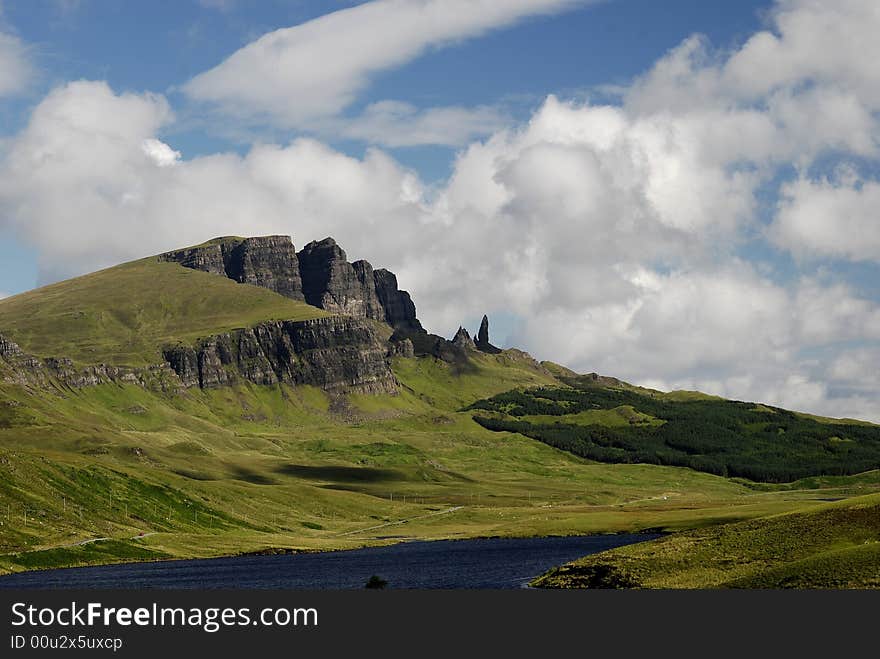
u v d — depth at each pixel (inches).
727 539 6614.2
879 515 6122.1
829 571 5359.3
